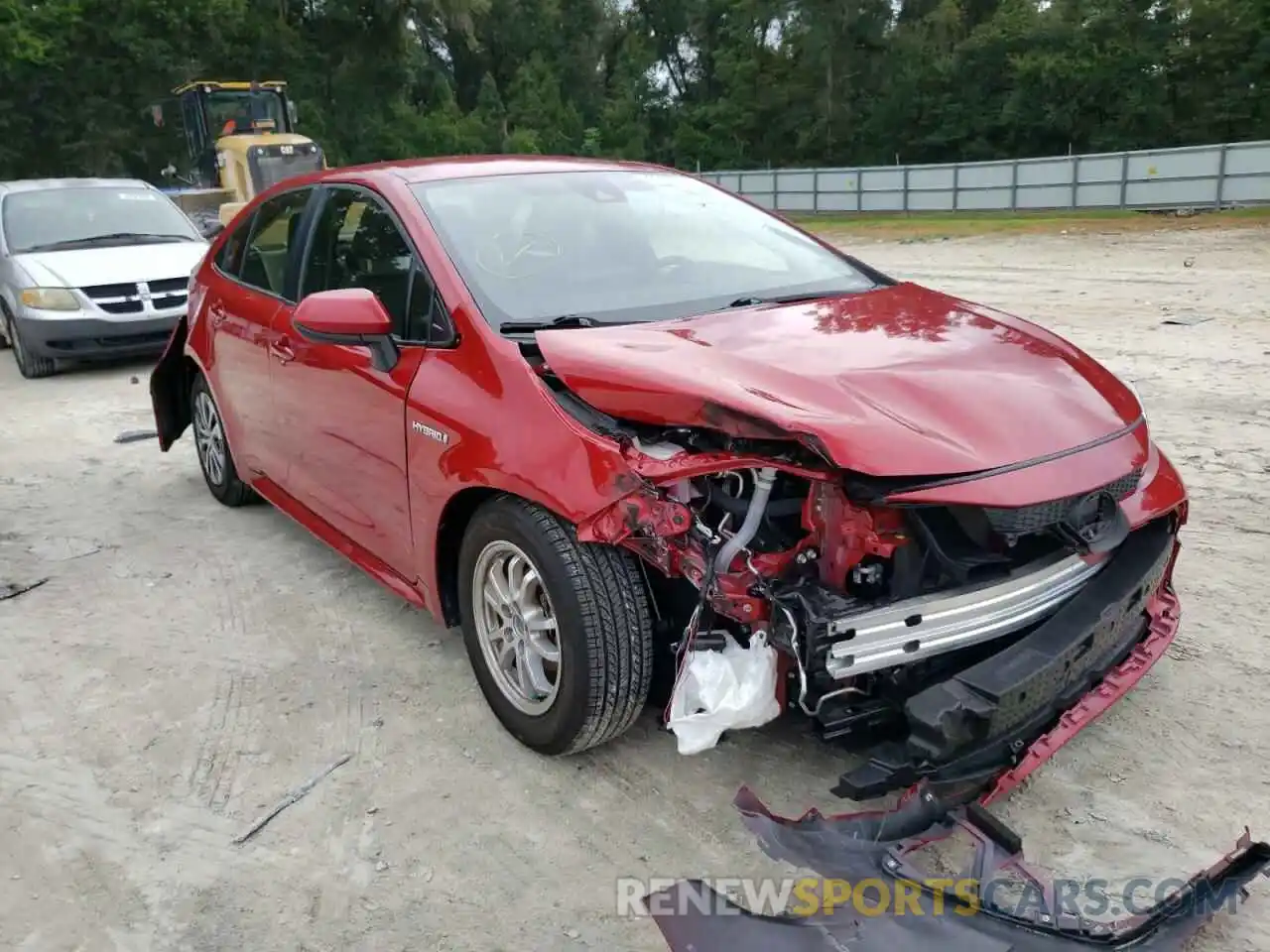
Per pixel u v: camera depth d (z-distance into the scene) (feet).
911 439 8.09
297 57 137.28
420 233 11.55
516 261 11.45
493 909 8.35
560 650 9.37
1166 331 30.01
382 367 11.26
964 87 157.69
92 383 29.22
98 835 9.44
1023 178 98.12
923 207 108.78
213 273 16.83
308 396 13.10
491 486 9.52
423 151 156.66
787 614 7.99
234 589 14.61
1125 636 9.39
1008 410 8.71
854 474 7.93
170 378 18.69
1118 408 9.52
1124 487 8.97
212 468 18.06
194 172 66.85
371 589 14.48
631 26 205.05
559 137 182.50
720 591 8.25
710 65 203.51
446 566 11.10
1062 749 10.12
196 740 10.88
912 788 8.14
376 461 11.69
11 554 16.17
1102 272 46.96
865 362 9.29
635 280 11.69
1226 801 9.27
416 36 169.68
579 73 200.75
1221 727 10.37
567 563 9.11
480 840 9.16
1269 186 81.25
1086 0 148.66
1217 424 20.13
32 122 117.29
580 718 9.35
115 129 118.11
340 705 11.46
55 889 8.79
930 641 8.16
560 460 8.98
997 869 7.66
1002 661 8.21
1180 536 14.94
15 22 108.47
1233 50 133.08
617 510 8.52
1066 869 8.50
